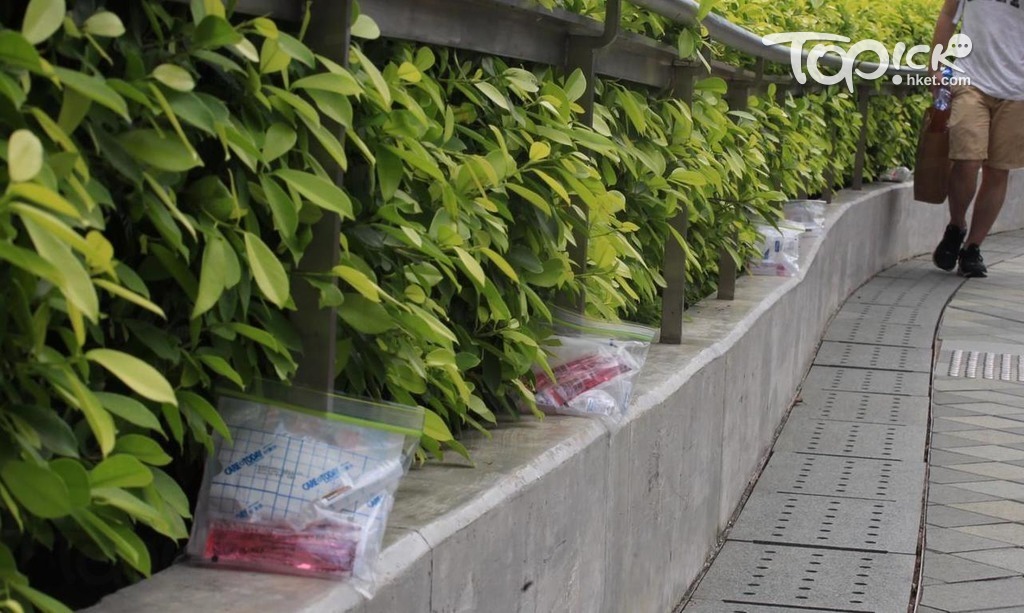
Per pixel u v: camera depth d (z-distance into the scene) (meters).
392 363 2.27
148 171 1.59
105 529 1.49
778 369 5.44
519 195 2.77
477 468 2.44
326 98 1.87
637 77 3.72
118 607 1.70
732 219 5.01
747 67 5.52
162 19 1.66
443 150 2.40
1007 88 9.15
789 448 5.20
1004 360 6.96
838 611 3.52
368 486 1.93
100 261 1.29
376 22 2.21
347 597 1.80
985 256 11.12
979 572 3.90
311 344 2.02
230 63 1.69
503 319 2.65
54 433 1.45
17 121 1.36
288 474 1.91
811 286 6.64
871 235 9.42
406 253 2.28
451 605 2.09
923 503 4.54
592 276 3.17
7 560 1.41
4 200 1.22
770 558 3.97
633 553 3.17
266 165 1.78
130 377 1.39
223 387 1.96
